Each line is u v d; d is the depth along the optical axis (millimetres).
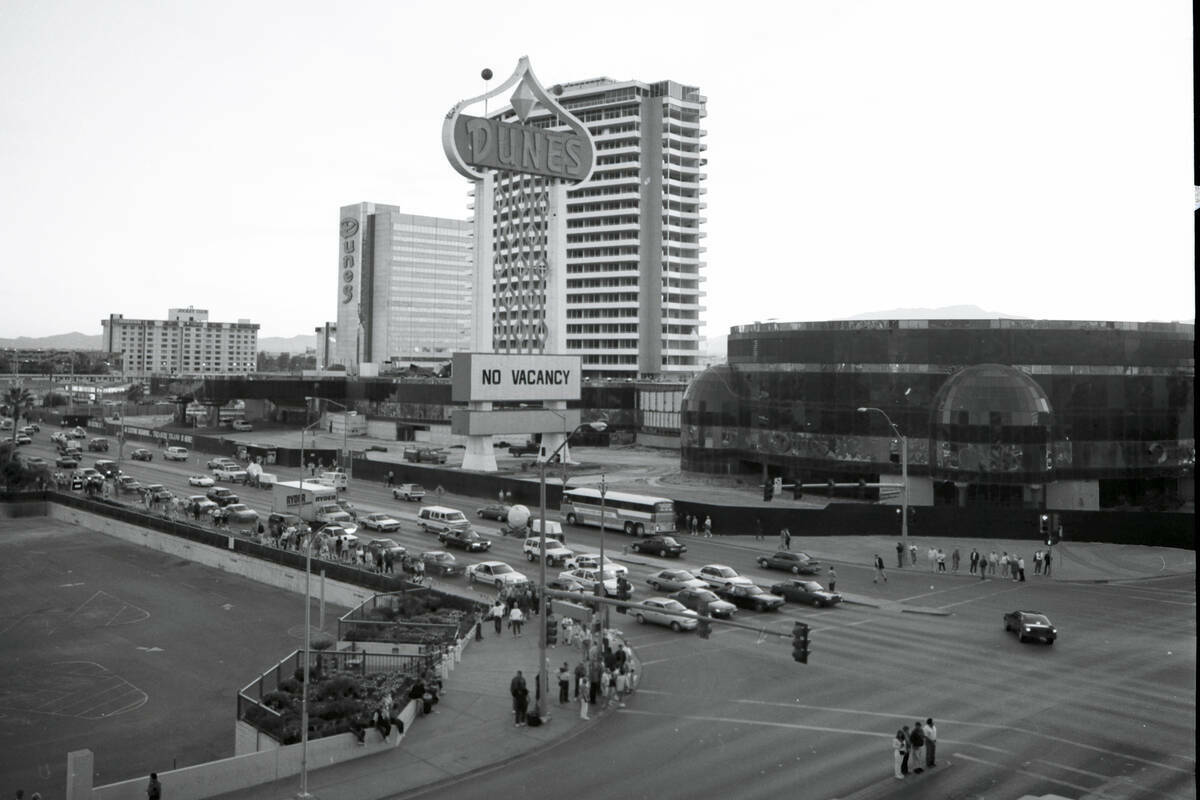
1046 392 89938
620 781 28812
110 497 97750
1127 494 94938
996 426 81938
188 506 85562
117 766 33812
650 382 156625
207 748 35656
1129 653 43000
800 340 101375
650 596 54250
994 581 60562
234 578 67000
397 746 32312
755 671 40625
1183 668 40500
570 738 32844
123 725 38125
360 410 179750
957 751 30781
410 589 52844
